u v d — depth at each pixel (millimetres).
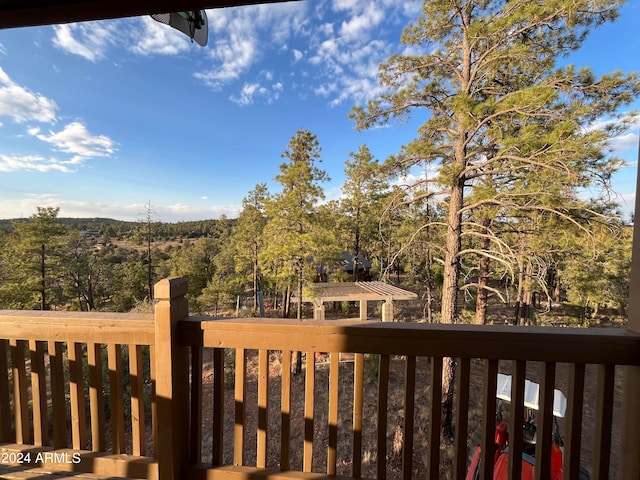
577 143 4285
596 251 5098
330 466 1284
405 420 1218
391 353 1207
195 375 1348
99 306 20234
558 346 1110
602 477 1120
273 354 9055
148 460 1385
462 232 6254
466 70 5555
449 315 6312
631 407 1104
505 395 3273
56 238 15859
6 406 1553
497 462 2510
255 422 5723
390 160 6438
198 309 17109
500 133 4816
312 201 8812
